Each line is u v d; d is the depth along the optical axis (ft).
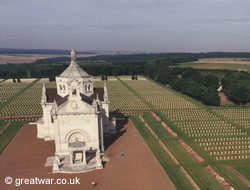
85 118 181.16
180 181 156.76
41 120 233.14
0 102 403.75
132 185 149.89
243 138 238.27
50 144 214.90
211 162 186.29
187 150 206.59
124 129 260.42
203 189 148.56
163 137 236.43
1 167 171.94
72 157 171.01
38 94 479.00
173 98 444.55
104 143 218.79
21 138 230.07
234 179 162.40
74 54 224.33
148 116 313.94
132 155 193.57
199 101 419.13
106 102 230.07
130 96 462.19
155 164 178.81
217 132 254.88
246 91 379.14
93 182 147.23
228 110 350.64
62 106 176.04
